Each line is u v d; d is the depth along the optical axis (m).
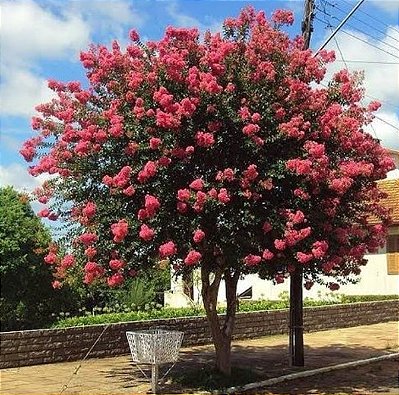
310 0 12.01
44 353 10.96
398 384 9.95
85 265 8.55
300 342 11.15
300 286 11.22
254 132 8.13
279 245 8.00
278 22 9.41
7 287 12.95
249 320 14.80
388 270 20.98
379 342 14.54
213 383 9.21
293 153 8.52
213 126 8.27
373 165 9.13
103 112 8.71
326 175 8.38
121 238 7.84
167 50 8.79
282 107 8.59
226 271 9.21
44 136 9.12
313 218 8.62
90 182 8.84
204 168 8.48
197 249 8.36
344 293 21.30
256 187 8.24
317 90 9.12
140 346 8.75
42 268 12.79
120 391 8.90
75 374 10.02
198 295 18.28
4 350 10.48
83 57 9.11
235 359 11.80
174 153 8.16
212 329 9.62
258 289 22.72
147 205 7.82
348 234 9.04
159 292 17.95
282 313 15.73
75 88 9.20
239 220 8.12
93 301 15.99
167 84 8.55
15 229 12.60
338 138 8.92
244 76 8.58
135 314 13.43
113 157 8.71
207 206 8.00
